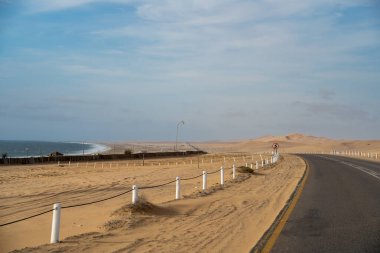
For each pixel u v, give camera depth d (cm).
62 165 5450
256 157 6944
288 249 826
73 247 871
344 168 3603
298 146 17375
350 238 925
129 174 3575
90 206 1688
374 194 1744
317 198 1611
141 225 1104
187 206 1423
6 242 1107
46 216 1483
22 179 3297
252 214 1261
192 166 4625
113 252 824
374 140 16838
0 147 19188
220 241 907
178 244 883
